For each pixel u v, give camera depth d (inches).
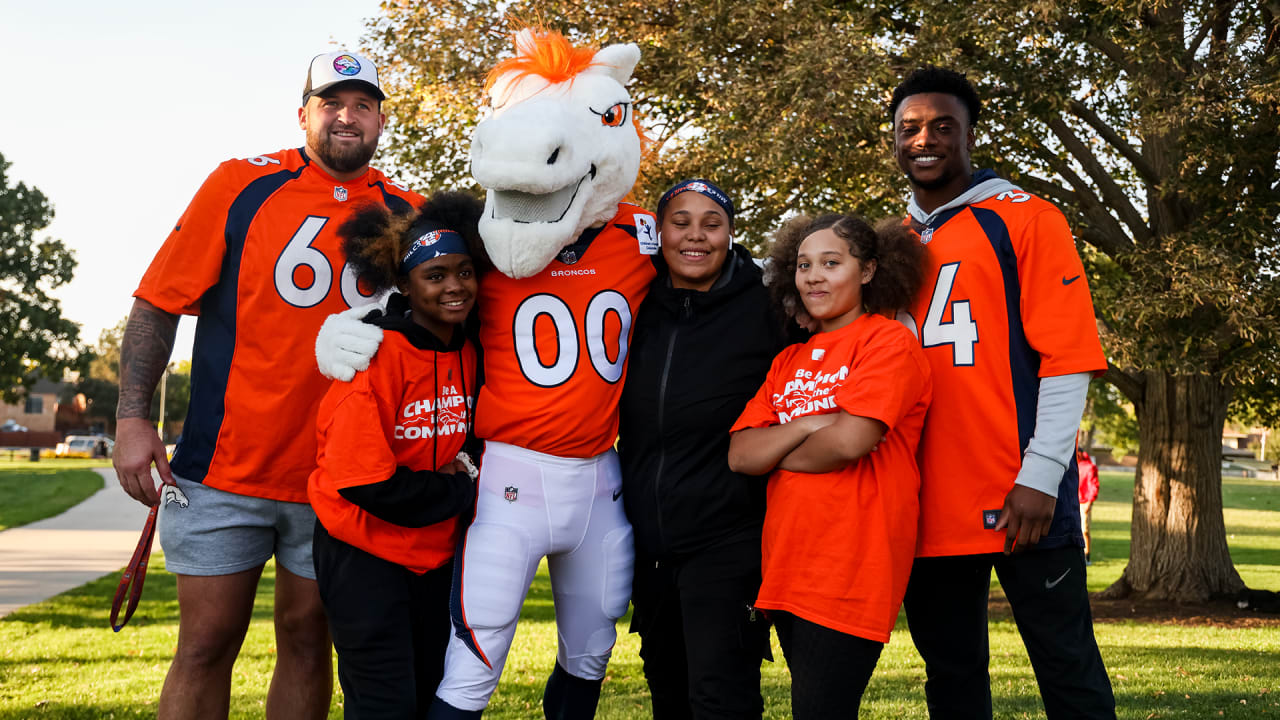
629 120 133.3
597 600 130.4
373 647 119.7
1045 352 120.0
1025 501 117.5
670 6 425.7
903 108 132.9
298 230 140.3
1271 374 397.4
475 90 416.5
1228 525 911.7
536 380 125.3
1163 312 356.8
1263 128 365.4
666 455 128.0
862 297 123.8
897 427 118.5
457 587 124.4
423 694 127.9
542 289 127.8
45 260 1833.2
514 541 124.1
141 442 136.3
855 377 115.2
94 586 430.6
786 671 260.2
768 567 118.5
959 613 127.9
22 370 1838.1
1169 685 242.7
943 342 124.3
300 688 145.2
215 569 139.3
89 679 247.1
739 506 125.2
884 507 115.1
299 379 138.8
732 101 377.1
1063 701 121.6
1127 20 359.6
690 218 126.6
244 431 138.3
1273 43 365.7
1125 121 431.5
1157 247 395.9
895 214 415.2
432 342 123.6
